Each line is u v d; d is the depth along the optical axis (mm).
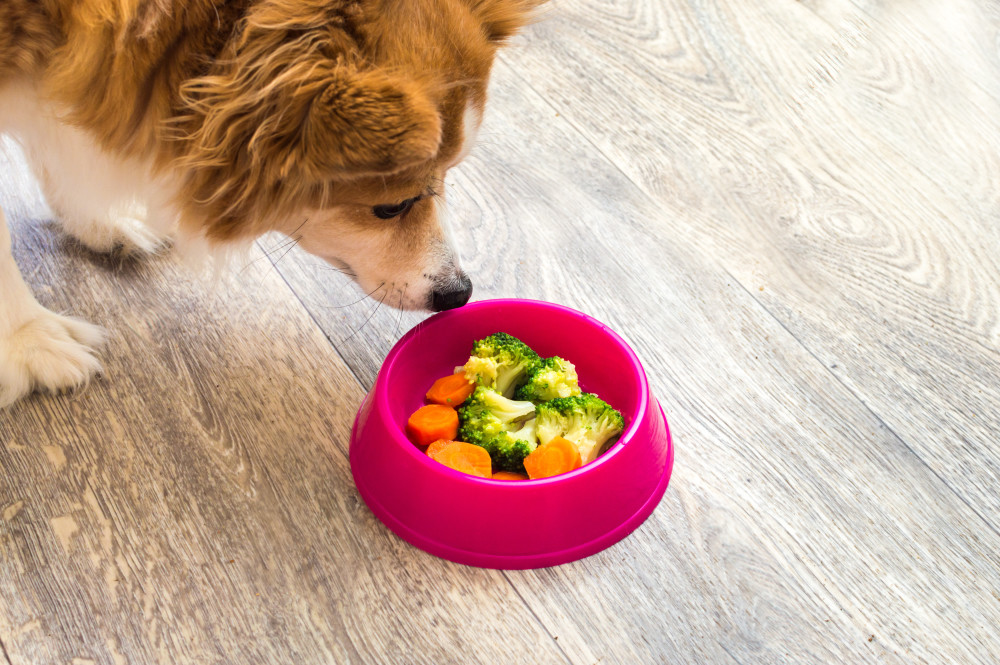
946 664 1251
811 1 2455
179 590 1251
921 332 1706
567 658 1222
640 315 1689
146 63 996
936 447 1521
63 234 1692
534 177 1938
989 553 1380
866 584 1326
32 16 1011
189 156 1031
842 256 1836
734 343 1655
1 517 1304
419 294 1391
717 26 2352
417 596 1269
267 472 1395
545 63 2195
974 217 1938
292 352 1574
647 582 1303
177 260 1685
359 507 1360
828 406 1566
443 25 1073
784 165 2021
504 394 1464
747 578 1317
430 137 867
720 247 1832
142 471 1376
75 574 1254
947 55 2354
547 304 1497
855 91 2221
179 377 1507
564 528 1274
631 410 1415
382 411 1315
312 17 949
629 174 1970
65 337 1468
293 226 1249
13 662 1167
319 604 1253
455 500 1243
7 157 1608
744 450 1487
